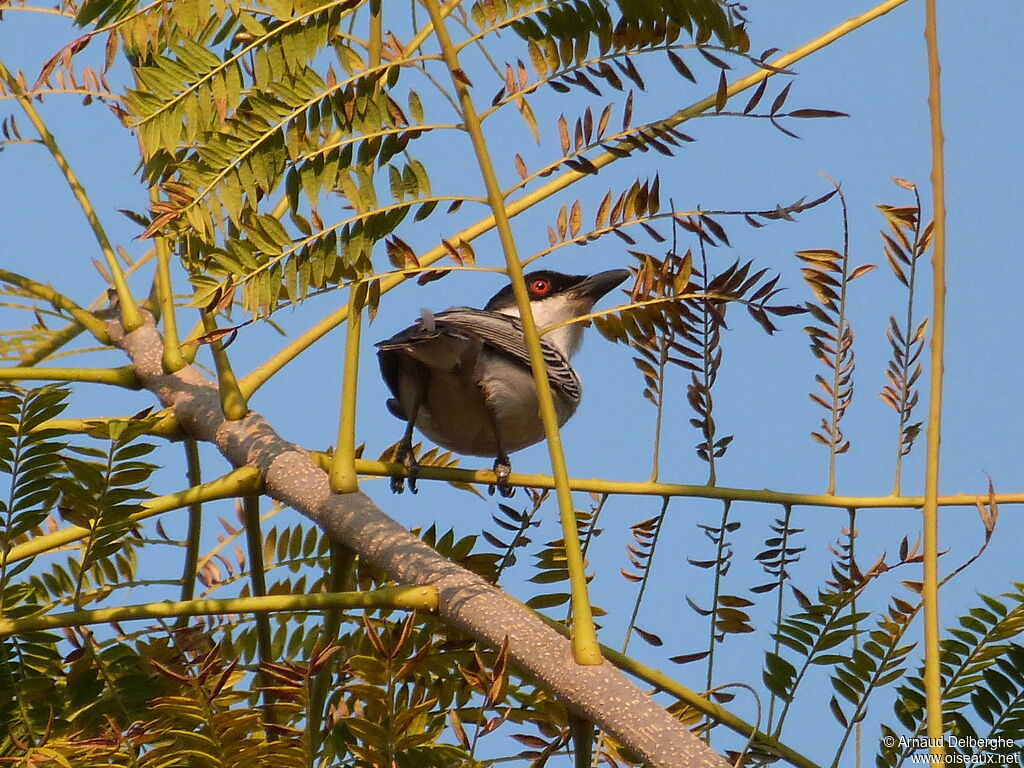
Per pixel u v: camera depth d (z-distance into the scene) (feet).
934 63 18.81
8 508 21.75
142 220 24.99
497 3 21.83
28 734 21.95
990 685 22.72
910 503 22.89
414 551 21.72
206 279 20.92
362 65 21.47
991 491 20.70
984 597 22.62
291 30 21.39
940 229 18.61
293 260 20.88
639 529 23.77
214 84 21.66
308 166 21.07
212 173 21.17
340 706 22.29
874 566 22.58
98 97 28.19
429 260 24.84
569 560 19.25
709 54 20.79
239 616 26.37
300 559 27.20
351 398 23.36
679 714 23.21
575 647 19.06
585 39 21.40
